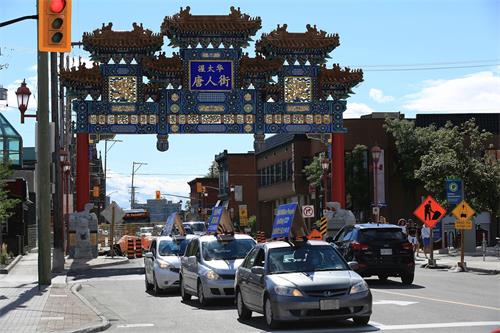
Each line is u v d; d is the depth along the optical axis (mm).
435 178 51156
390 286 29328
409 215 73375
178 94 48438
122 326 19344
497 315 19188
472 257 48344
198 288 24219
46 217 30453
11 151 67188
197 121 48594
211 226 32469
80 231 50031
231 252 24859
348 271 18328
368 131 73938
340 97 50344
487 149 65250
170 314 22156
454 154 51156
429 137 71375
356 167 73062
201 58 48438
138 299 27625
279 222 26969
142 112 48281
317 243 19203
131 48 48156
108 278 39594
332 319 17375
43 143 29891
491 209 50781
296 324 18188
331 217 49844
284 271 18281
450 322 17875
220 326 18812
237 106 48906
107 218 57531
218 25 48000
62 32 20547
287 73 49781
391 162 73875
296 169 88938
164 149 47812
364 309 17219
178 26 47656
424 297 24312
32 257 53688
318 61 50125
